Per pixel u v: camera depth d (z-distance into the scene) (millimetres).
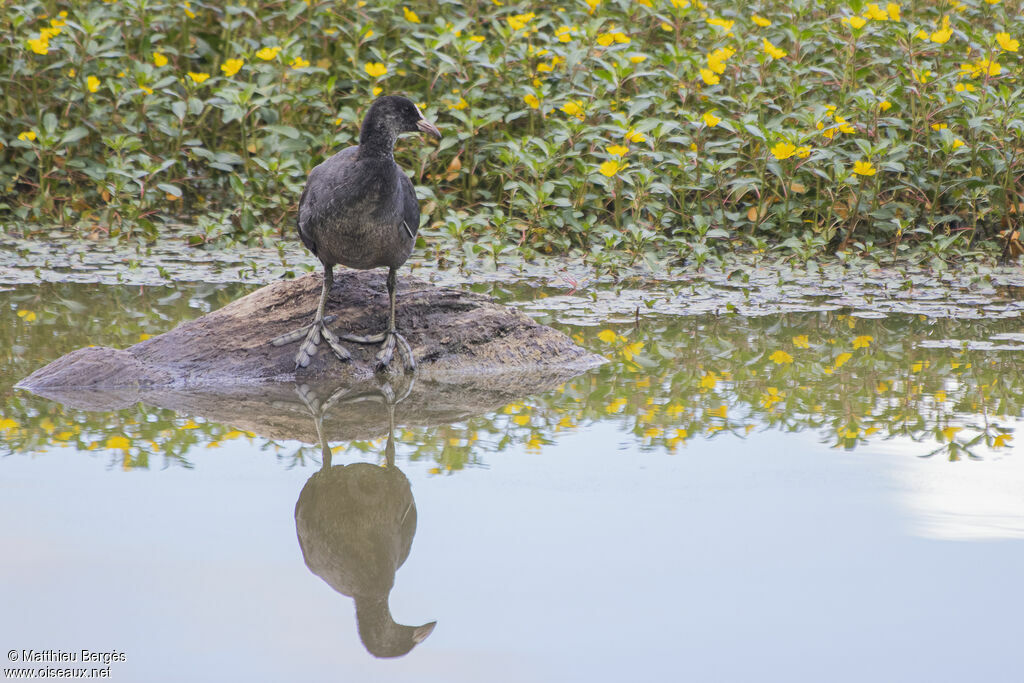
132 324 10242
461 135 13711
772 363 9719
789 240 12984
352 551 5941
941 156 14016
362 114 13953
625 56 13805
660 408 8438
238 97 13711
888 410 8320
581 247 13578
